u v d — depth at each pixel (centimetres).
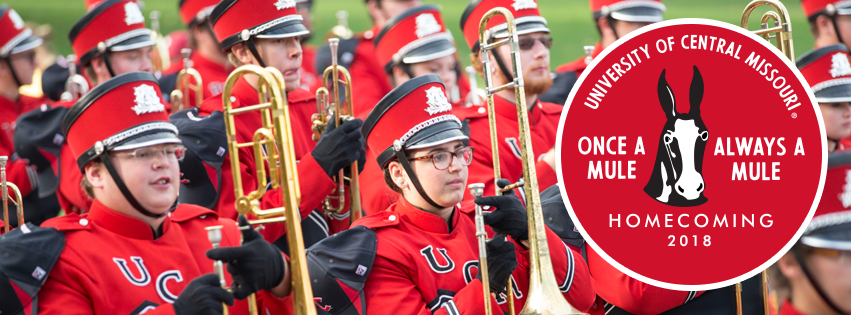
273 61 1457
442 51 2116
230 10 1455
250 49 1450
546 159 1567
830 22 2375
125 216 1007
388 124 1150
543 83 1681
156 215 1016
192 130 1404
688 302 1277
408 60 2108
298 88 1625
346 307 1086
